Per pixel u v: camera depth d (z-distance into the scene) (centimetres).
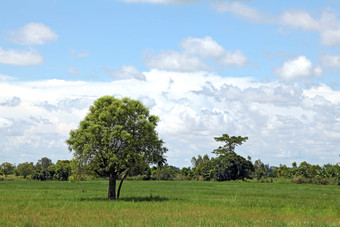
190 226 2238
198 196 4984
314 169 17112
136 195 5178
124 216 2670
